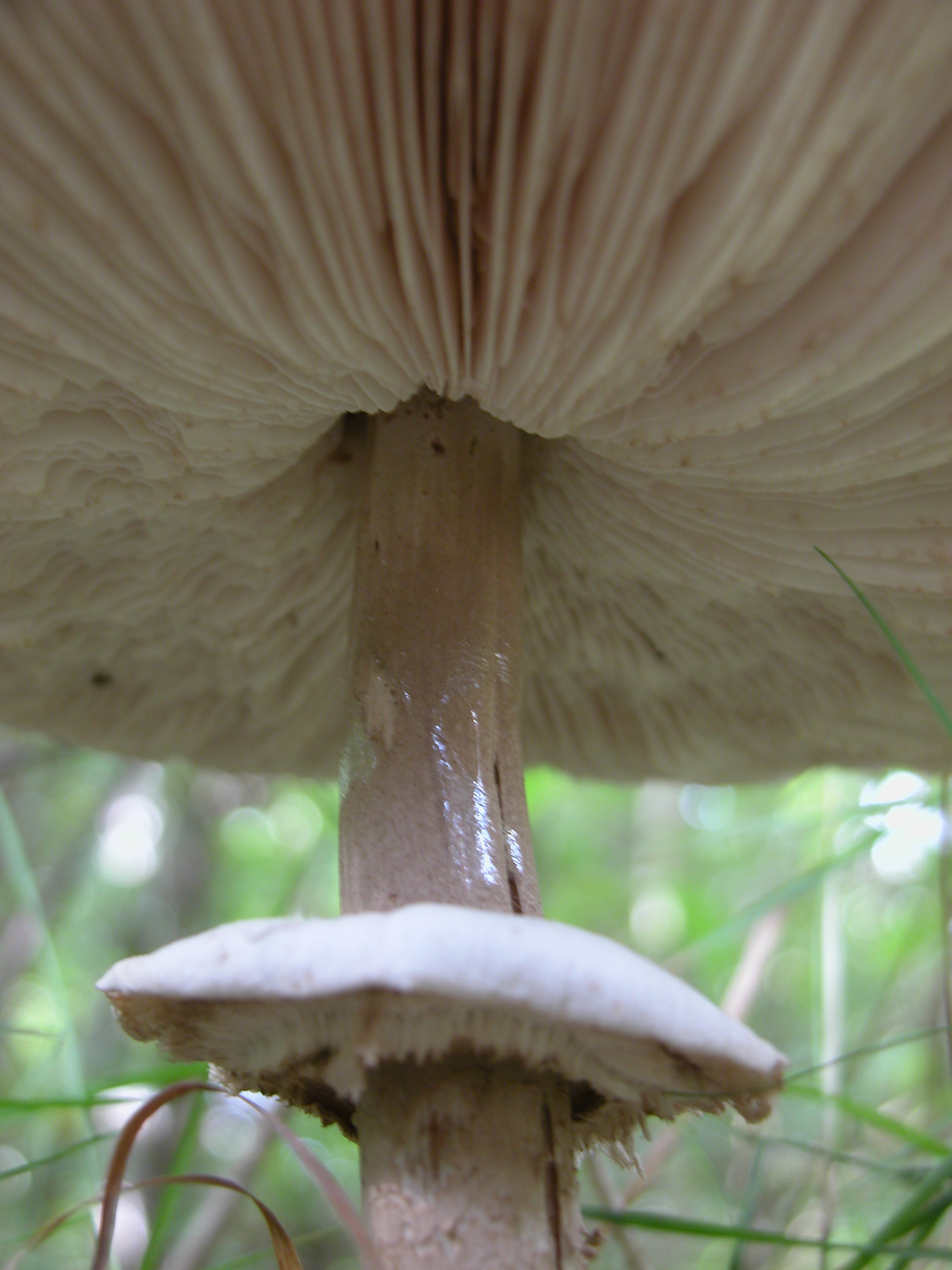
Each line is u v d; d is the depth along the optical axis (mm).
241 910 410
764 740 174
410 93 77
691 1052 80
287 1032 91
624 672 168
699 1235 115
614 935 444
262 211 81
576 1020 76
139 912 387
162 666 165
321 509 141
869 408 94
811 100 72
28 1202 286
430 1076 90
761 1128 187
